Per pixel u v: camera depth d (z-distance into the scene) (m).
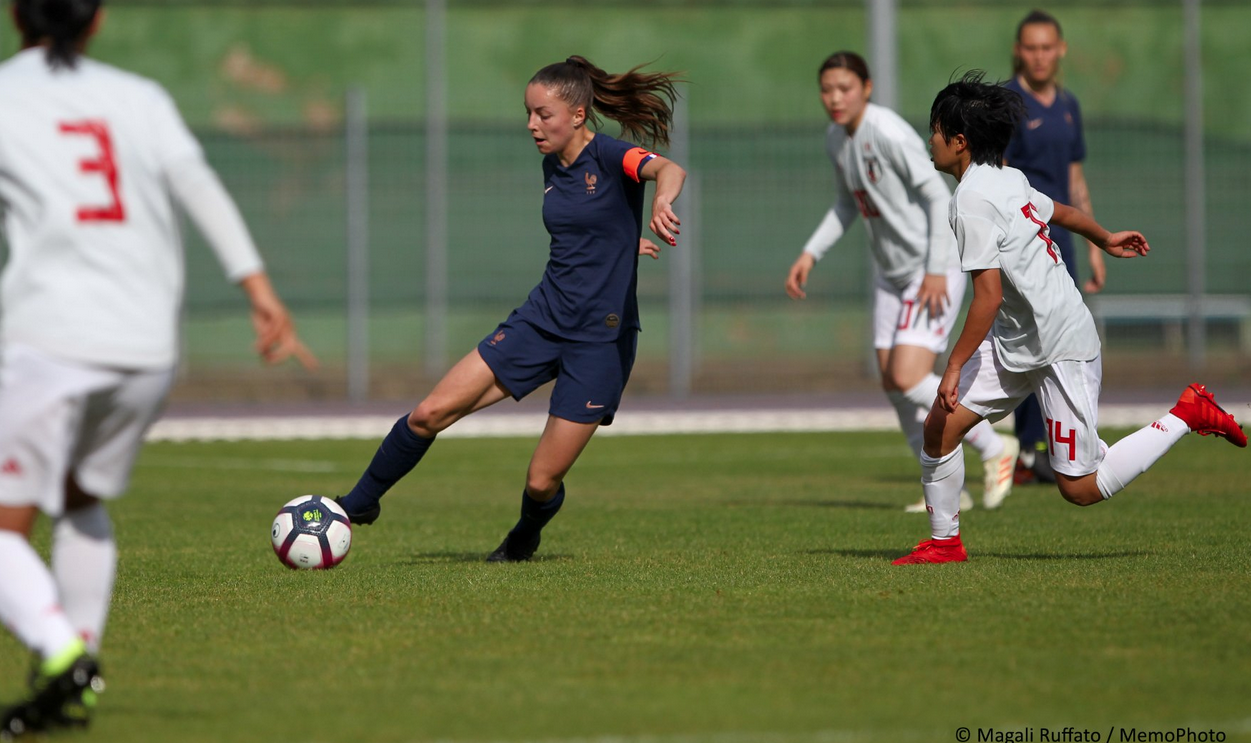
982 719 14.23
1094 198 78.25
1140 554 25.50
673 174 22.89
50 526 32.44
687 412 71.50
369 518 25.64
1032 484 40.47
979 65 87.56
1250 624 18.64
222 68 86.62
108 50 86.06
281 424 66.56
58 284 13.66
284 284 77.38
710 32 88.19
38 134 13.80
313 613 20.19
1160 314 78.31
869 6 74.44
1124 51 87.62
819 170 78.62
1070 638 17.89
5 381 13.54
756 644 17.78
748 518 32.88
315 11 87.31
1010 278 22.52
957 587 21.66
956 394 22.47
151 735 13.86
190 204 14.15
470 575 23.67
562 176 24.36
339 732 13.94
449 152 78.69
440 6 75.81
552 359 24.58
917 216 33.31
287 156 76.94
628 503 36.81
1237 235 79.38
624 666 16.66
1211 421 23.53
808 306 79.69
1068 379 22.95
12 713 13.57
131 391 13.97
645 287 80.38
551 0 88.38
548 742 13.51
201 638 18.48
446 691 15.55
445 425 24.86
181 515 34.78
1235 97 86.88
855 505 36.03
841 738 13.58
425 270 78.25
